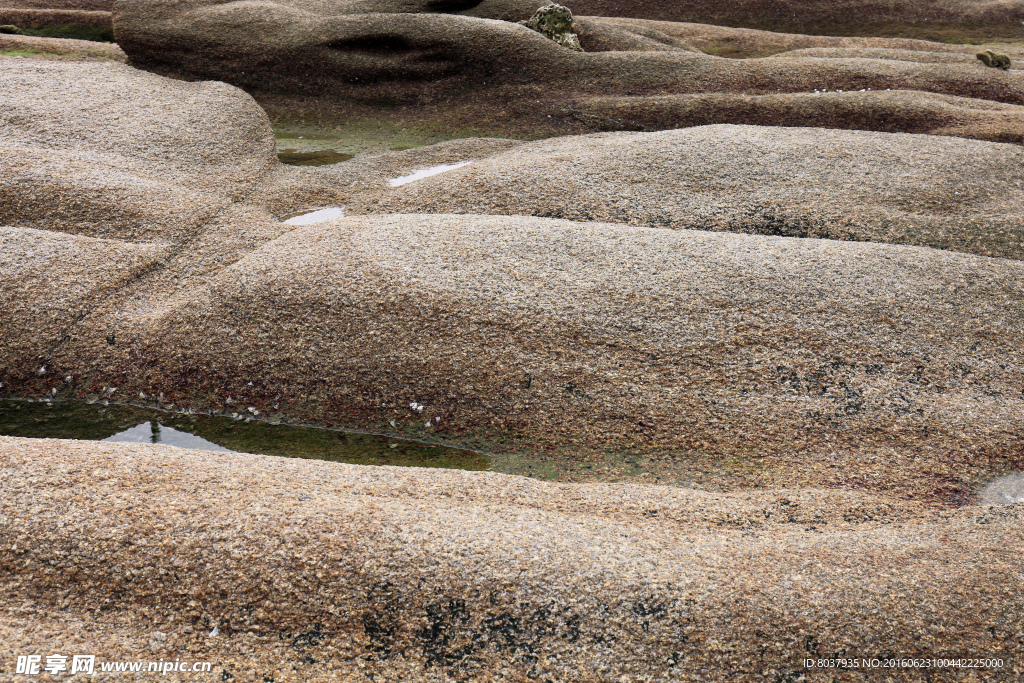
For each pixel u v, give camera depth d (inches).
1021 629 269.6
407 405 422.9
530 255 478.6
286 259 483.2
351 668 260.8
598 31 1027.3
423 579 278.2
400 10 1049.5
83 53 967.6
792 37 1221.1
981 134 719.1
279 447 410.0
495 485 344.2
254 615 272.5
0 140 644.1
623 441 394.6
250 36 911.7
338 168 695.1
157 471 322.0
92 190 566.9
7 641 262.5
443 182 605.3
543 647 265.0
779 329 425.7
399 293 449.7
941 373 409.1
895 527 317.4
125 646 263.9
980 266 470.6
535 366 420.5
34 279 481.4
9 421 434.6
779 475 365.7
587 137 717.3
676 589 277.1
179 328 457.1
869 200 557.0
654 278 457.7
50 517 295.1
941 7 1400.1
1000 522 317.7
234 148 690.8
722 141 630.5
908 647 264.8
